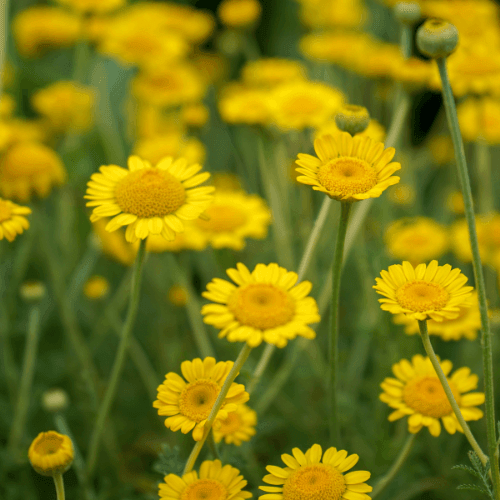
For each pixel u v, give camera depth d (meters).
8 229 0.90
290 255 1.15
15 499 0.98
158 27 1.44
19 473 0.99
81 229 1.39
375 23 1.79
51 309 1.24
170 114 1.48
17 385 1.08
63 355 1.18
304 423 1.04
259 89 1.42
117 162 1.42
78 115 1.40
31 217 1.10
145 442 1.05
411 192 1.38
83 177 1.33
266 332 0.84
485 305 0.83
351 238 0.99
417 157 1.56
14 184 1.01
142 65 1.37
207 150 1.69
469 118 1.22
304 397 1.08
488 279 1.12
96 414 0.97
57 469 0.85
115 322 1.08
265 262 1.26
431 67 1.07
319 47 1.43
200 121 1.38
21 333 1.18
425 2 1.28
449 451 1.00
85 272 1.14
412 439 0.88
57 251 1.36
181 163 0.89
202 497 0.84
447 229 1.31
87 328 1.32
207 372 0.86
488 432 0.83
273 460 1.00
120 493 0.96
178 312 1.19
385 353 1.02
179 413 0.85
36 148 1.03
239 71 1.97
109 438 1.02
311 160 0.85
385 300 0.84
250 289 0.85
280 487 0.85
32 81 1.73
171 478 0.84
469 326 0.95
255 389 0.99
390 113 1.51
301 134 1.22
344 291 1.33
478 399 0.89
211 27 1.71
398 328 1.02
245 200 1.03
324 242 1.24
